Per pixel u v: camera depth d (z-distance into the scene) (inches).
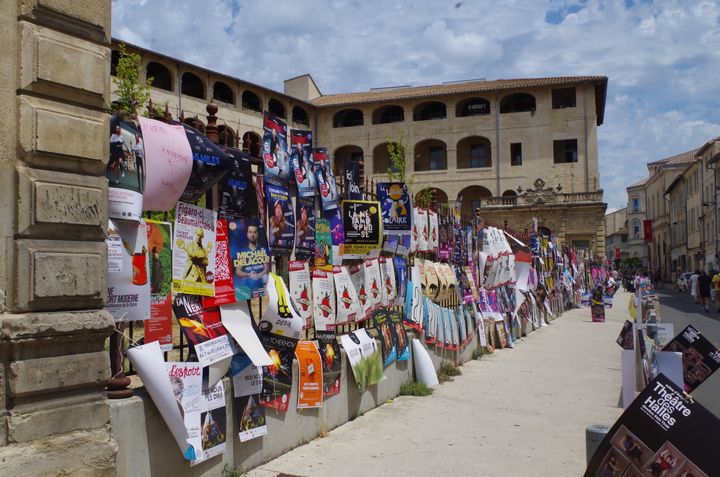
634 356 208.1
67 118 172.2
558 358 519.8
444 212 467.5
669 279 3307.1
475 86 2317.9
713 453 130.6
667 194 3319.4
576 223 1999.3
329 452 249.1
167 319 198.2
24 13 166.9
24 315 159.9
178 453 193.9
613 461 137.5
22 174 163.3
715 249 2255.2
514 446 260.1
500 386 390.3
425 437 272.2
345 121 2415.1
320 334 282.8
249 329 226.1
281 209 255.6
